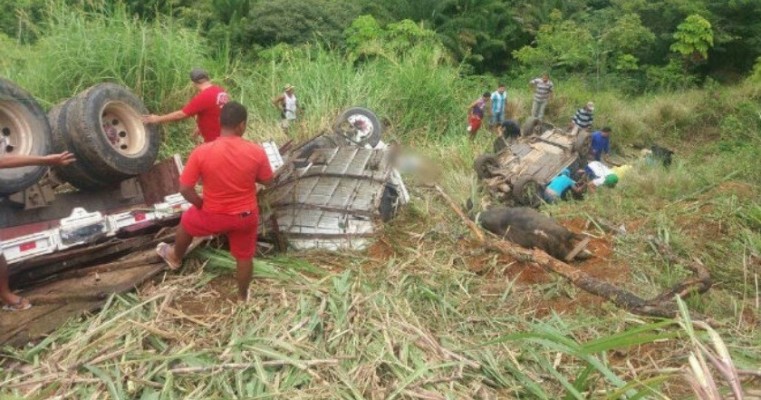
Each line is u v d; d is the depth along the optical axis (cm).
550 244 563
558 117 1437
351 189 590
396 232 584
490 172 827
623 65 1933
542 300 489
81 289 436
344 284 451
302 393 335
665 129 1434
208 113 566
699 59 2019
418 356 374
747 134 1280
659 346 418
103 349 369
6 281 409
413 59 1232
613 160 1136
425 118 1145
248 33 1577
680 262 552
